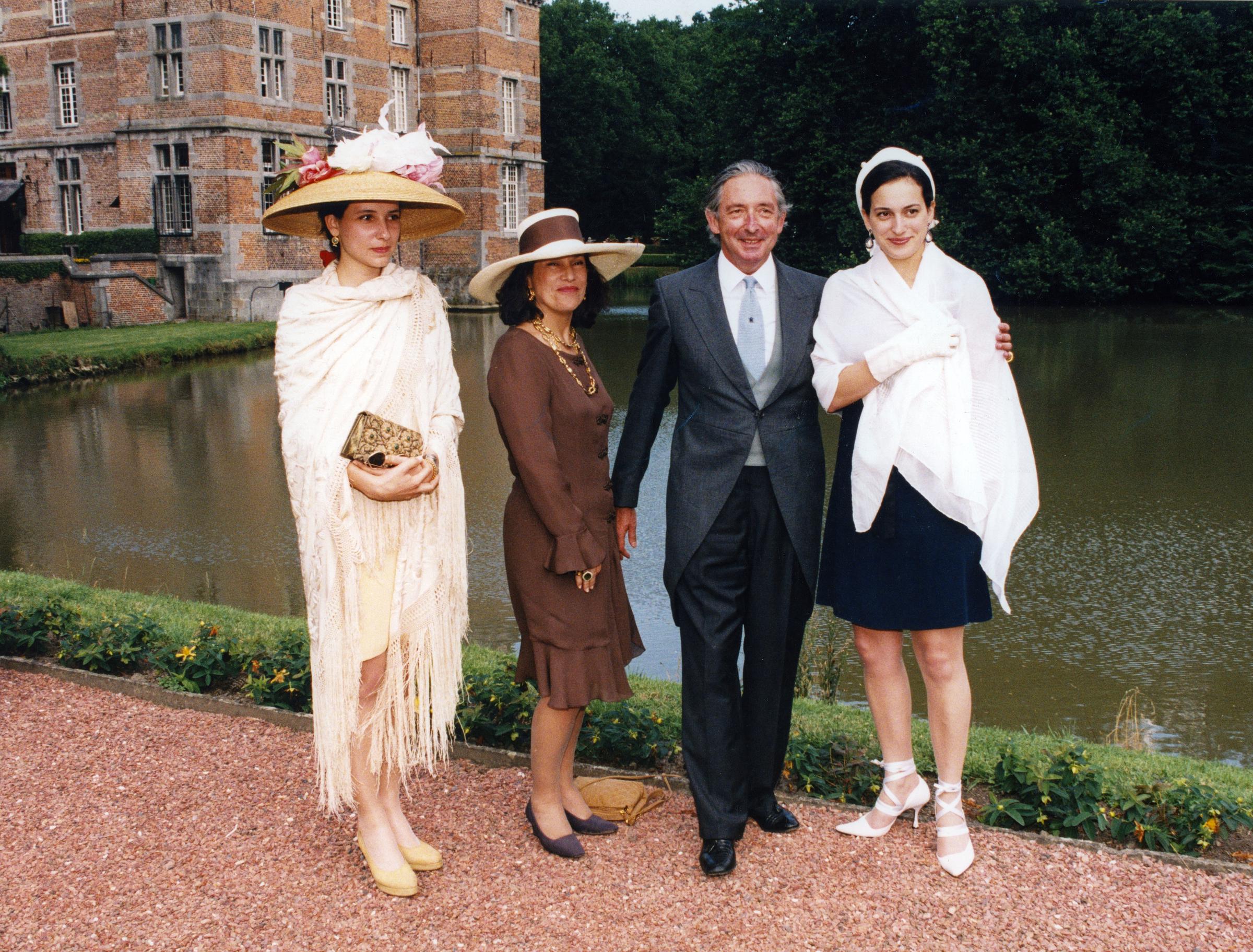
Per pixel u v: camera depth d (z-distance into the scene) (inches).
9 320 1088.8
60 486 481.4
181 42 1198.3
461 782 155.6
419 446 125.6
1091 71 1235.9
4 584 265.6
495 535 391.9
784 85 1318.9
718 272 138.3
